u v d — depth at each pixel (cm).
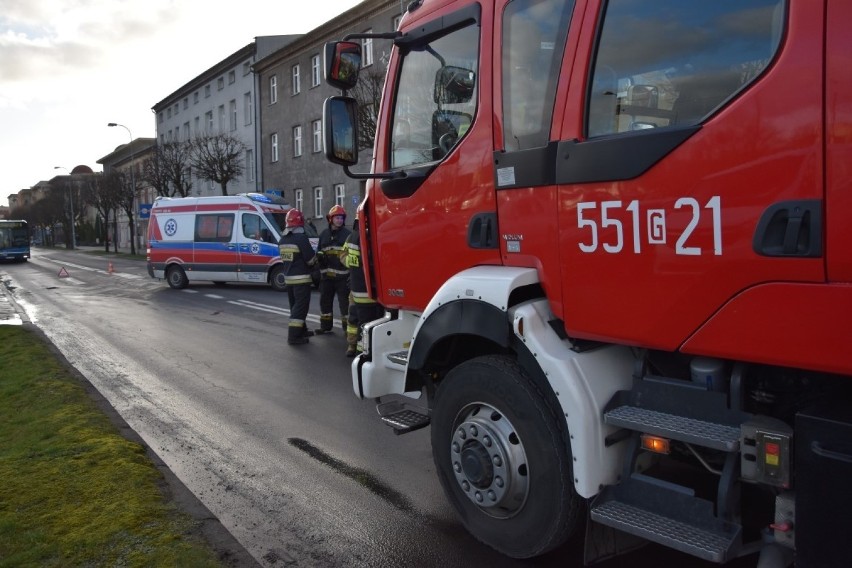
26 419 559
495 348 332
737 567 302
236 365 805
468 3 327
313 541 350
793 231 198
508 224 301
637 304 244
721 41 221
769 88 204
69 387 660
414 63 367
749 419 224
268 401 639
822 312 195
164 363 826
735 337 215
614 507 260
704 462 246
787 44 200
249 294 1659
